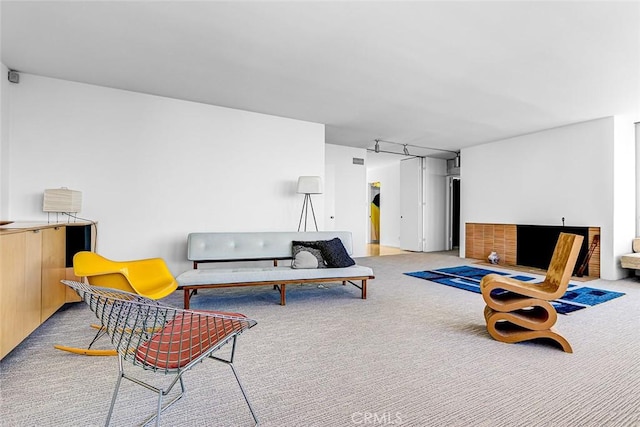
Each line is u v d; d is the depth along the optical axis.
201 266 4.54
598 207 5.15
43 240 2.57
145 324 1.35
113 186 4.03
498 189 6.72
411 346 2.46
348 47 3.01
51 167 3.73
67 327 2.77
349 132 6.16
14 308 2.06
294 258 3.96
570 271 2.40
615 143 4.99
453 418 1.58
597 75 3.55
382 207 10.52
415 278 5.09
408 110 4.83
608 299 3.82
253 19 2.58
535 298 2.49
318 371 2.05
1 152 3.39
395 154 8.54
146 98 4.22
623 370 2.08
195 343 1.50
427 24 2.62
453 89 3.99
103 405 1.67
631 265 4.82
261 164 4.99
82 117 3.88
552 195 5.78
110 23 2.66
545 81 3.73
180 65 3.42
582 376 2.00
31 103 3.65
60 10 2.48
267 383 1.90
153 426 1.50
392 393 1.80
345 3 2.37
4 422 1.52
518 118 5.17
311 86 3.95
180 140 4.42
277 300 3.76
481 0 2.31
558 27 2.63
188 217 4.46
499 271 5.68
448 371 2.06
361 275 3.81
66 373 2.00
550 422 1.55
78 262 2.45
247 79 3.75
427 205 8.82
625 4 2.33
